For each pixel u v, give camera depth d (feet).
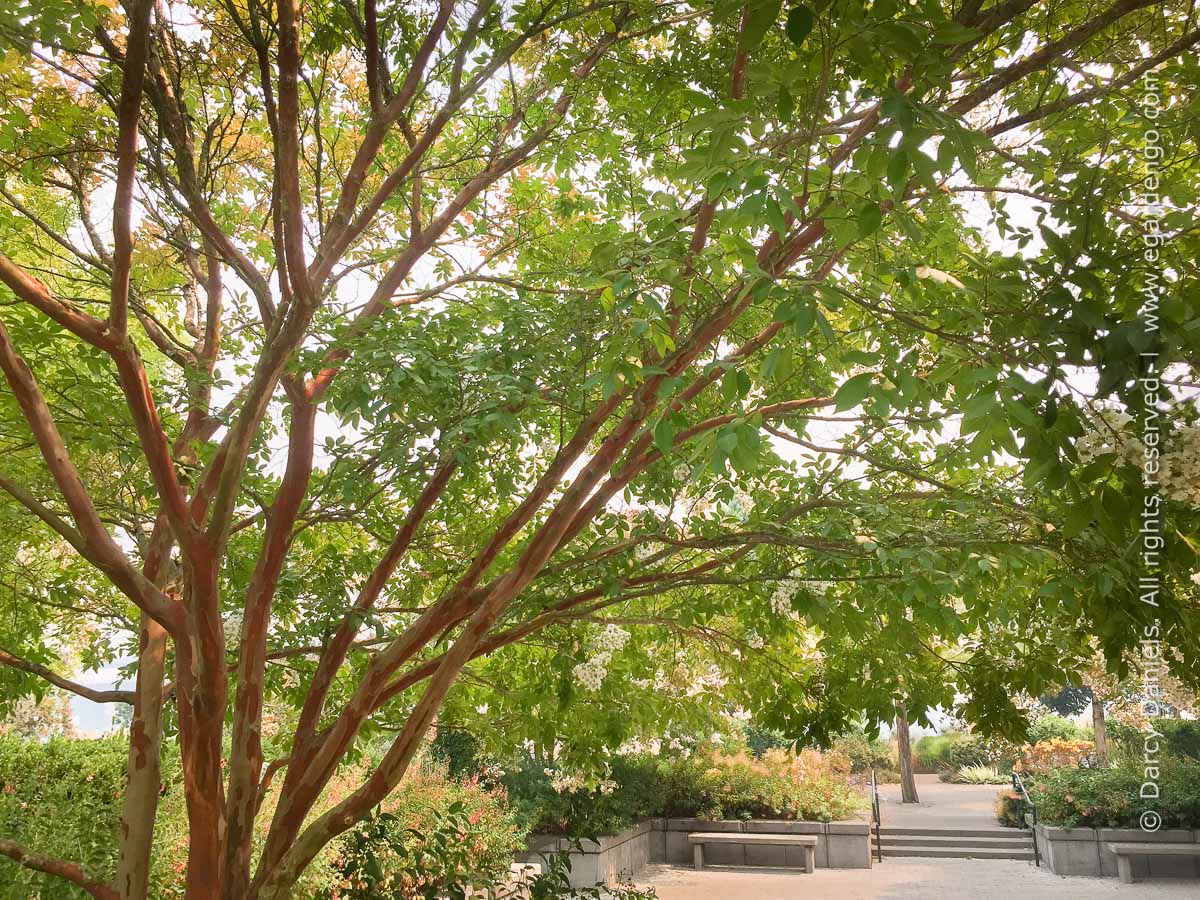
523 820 40.83
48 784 24.85
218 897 13.89
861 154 7.34
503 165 16.26
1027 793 51.44
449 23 14.62
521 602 17.63
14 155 14.80
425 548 19.97
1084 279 7.72
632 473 14.23
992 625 17.63
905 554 13.51
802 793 49.60
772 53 11.46
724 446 7.80
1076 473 7.71
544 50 15.47
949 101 10.62
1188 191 10.00
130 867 14.83
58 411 15.17
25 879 19.08
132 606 21.07
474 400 13.47
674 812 50.70
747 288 7.61
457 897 19.44
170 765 24.35
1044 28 12.38
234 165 19.01
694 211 11.46
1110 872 44.19
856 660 19.13
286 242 11.80
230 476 12.96
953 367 7.58
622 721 20.47
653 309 8.40
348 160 20.08
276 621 19.61
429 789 35.86
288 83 11.30
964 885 41.91
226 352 19.86
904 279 8.30
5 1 10.07
